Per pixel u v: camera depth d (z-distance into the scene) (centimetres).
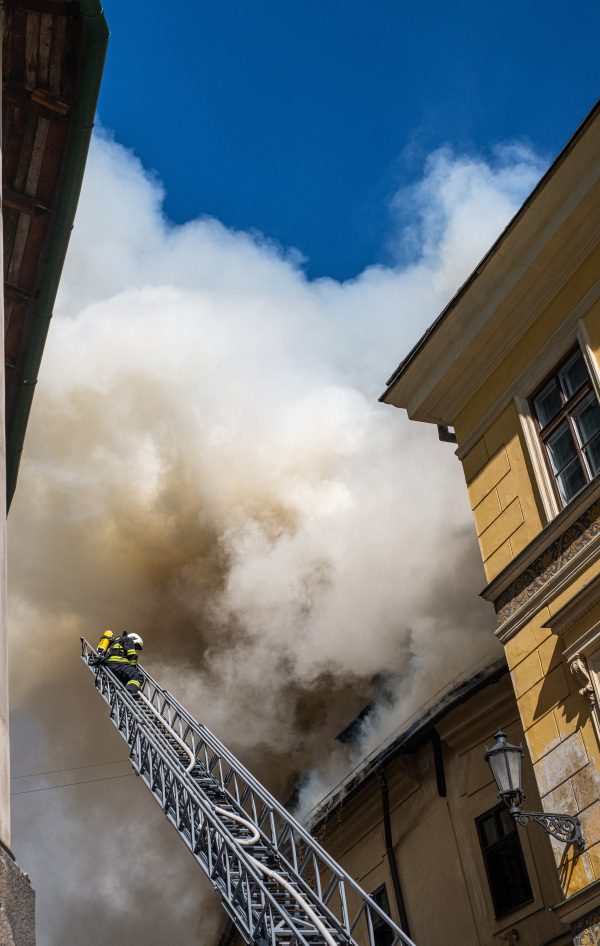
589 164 899
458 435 1101
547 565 894
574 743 816
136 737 1015
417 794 1420
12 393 1020
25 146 864
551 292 973
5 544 379
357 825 1539
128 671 1136
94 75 803
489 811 1266
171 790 904
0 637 346
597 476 818
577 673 809
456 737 1345
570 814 802
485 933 1220
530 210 938
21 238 930
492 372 1053
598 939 738
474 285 1012
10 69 812
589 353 902
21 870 311
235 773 925
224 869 780
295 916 769
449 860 1320
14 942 284
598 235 917
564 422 935
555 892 1121
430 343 1075
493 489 1016
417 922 1355
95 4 748
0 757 319
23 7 757
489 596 970
